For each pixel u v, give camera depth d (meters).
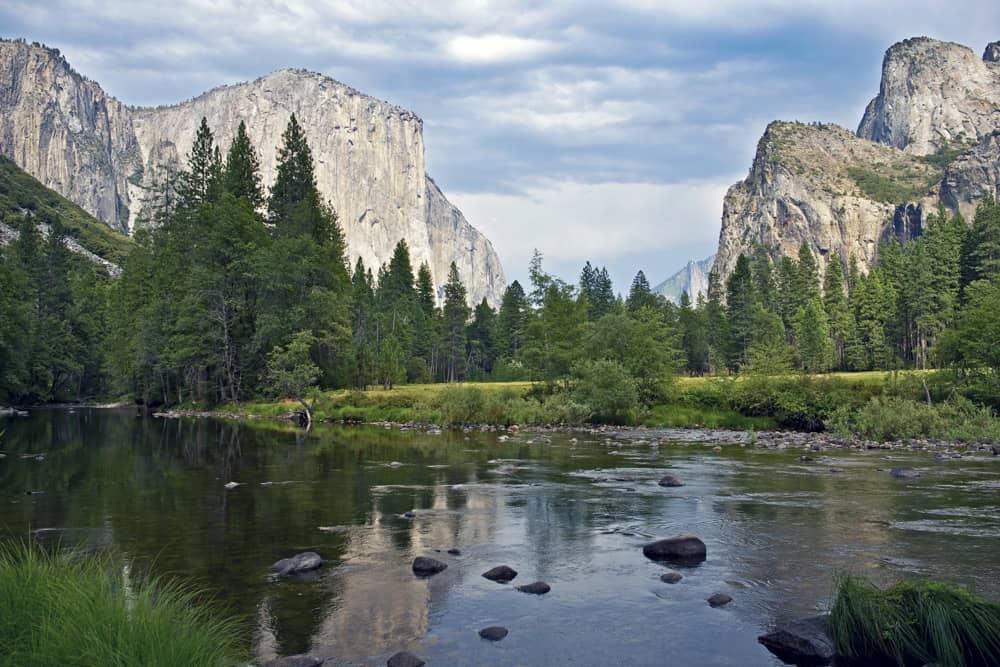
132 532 17.23
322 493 23.16
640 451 36.72
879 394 51.22
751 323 125.06
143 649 7.20
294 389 63.25
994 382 47.81
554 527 18.28
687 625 11.21
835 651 9.89
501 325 147.75
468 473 27.91
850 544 16.27
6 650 7.18
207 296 74.50
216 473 27.70
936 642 9.47
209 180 92.56
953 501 21.72
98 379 113.00
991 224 112.44
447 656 9.87
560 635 10.76
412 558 15.19
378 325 116.69
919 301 106.69
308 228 89.12
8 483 24.84
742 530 17.81
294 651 9.91
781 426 54.22
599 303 150.75
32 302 101.38
